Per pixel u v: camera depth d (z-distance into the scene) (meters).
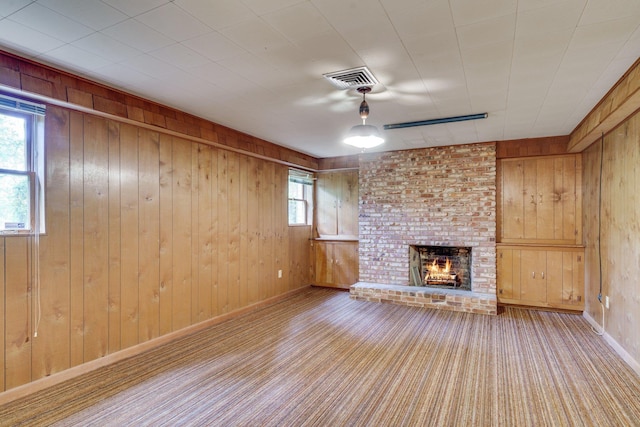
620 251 3.31
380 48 2.28
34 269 2.62
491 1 1.77
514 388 2.67
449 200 5.27
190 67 2.58
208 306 4.20
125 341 3.26
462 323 4.29
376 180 5.80
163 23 1.98
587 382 2.76
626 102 2.70
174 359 3.23
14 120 2.56
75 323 2.87
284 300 5.53
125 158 3.27
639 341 2.89
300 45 2.24
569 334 3.87
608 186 3.66
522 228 5.07
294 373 2.94
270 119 3.93
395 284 5.62
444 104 3.38
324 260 6.43
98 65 2.54
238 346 3.56
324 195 6.52
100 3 1.78
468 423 2.23
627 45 2.22
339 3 1.79
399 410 2.38
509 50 2.30
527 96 3.16
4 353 2.46
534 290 4.88
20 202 2.57
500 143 5.05
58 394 2.58
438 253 5.68
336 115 3.77
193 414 2.33
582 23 1.97
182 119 3.69
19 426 2.19
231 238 4.58
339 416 2.31
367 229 5.84
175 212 3.78
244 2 1.78
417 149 5.49
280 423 2.23
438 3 1.79
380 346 3.54
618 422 2.23
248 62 2.50
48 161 2.69
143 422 2.24
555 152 4.77
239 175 4.75
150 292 3.50
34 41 2.19
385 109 3.54
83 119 2.93
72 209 2.85
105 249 3.10
